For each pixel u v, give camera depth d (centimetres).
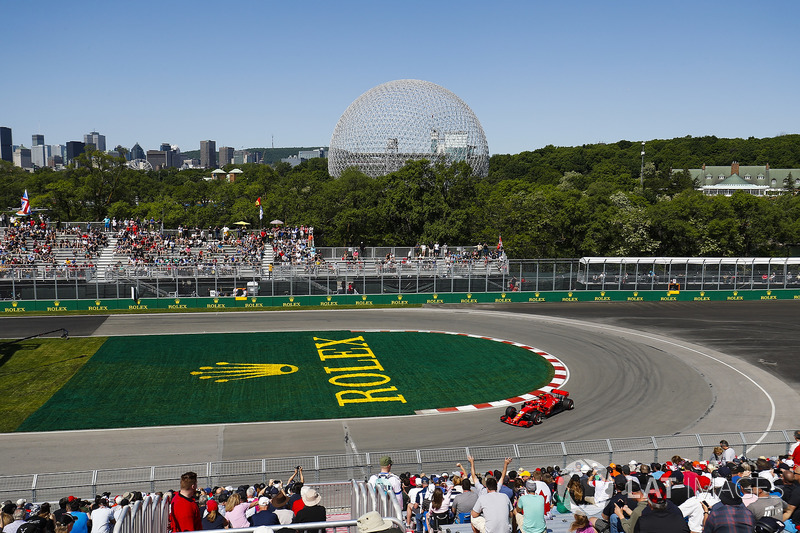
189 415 3903
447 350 5459
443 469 3112
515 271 7875
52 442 3478
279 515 1644
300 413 3956
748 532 1349
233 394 4291
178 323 6419
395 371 4847
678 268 8325
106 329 6116
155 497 1669
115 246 8812
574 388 4500
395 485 2152
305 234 10075
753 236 9838
